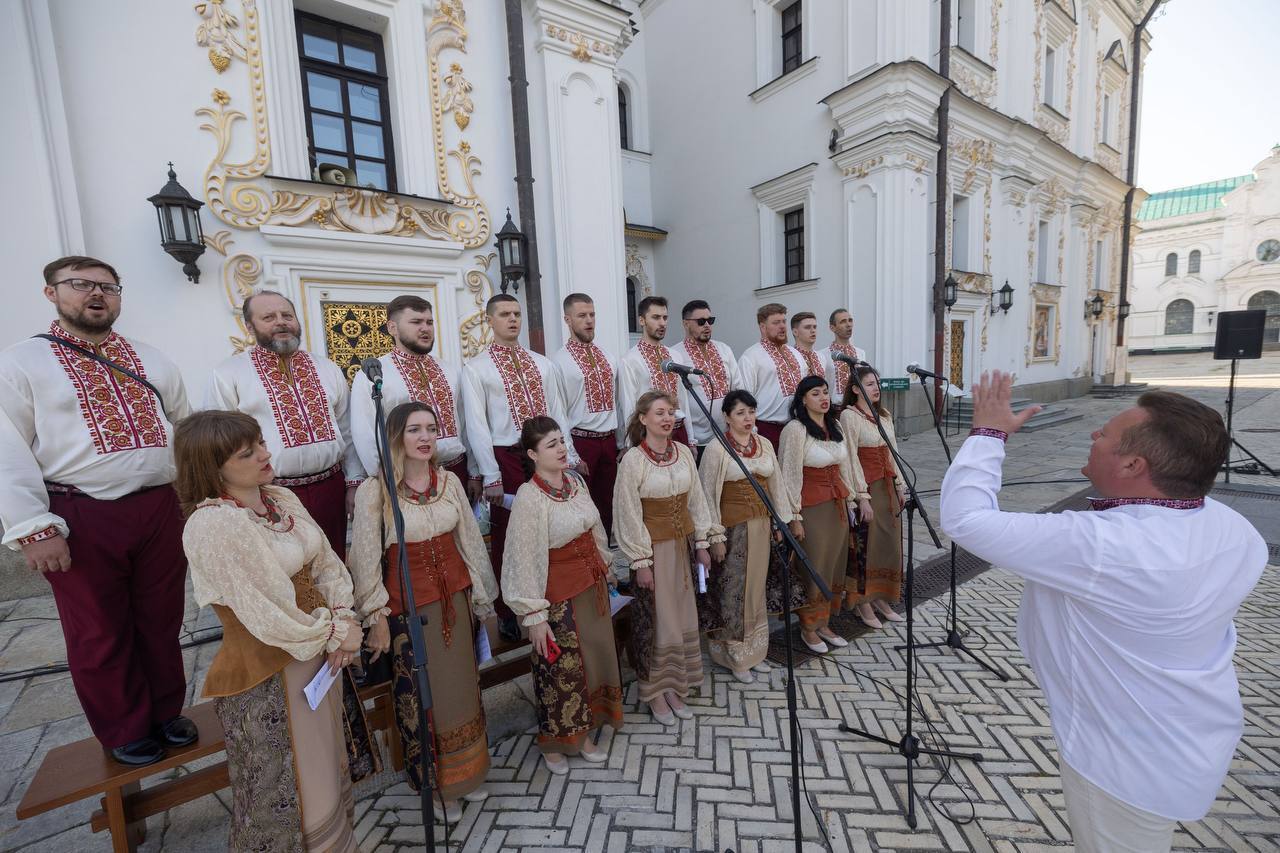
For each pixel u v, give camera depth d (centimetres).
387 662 230
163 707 197
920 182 929
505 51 586
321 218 489
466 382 305
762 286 1134
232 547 146
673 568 252
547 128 607
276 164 467
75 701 290
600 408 361
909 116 899
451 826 204
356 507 196
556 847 193
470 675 207
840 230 986
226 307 452
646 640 254
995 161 1181
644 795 215
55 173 387
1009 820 199
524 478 312
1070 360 1564
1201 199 3381
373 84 534
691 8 1202
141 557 196
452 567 206
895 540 333
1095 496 137
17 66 373
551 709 222
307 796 160
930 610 356
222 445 148
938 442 911
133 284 421
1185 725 115
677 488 252
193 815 214
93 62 402
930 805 206
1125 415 127
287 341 246
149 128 421
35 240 384
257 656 154
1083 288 1573
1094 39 1462
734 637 281
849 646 317
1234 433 917
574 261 630
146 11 417
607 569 236
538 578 216
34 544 172
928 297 1041
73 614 182
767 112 1083
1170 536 115
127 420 196
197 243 424
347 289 509
